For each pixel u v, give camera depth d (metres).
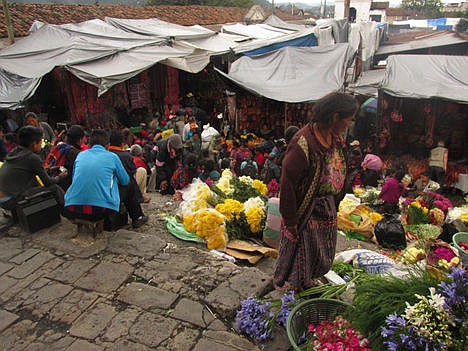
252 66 10.44
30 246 3.88
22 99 8.84
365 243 4.65
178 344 2.62
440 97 8.00
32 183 4.24
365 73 12.66
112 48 10.41
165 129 10.88
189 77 14.65
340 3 31.47
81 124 11.10
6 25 11.43
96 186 3.80
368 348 2.08
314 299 2.54
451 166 9.16
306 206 2.46
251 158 8.97
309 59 10.22
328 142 2.37
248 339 2.67
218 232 3.99
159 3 30.56
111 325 2.80
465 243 3.50
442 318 1.90
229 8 23.89
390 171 7.98
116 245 3.84
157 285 3.23
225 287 3.15
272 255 3.94
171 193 6.54
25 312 2.96
